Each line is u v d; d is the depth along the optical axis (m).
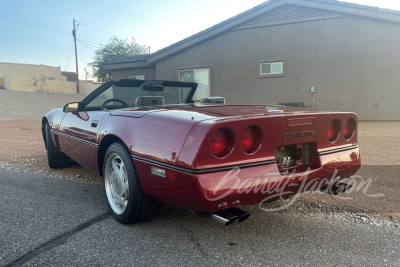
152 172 2.28
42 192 3.59
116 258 2.15
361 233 2.59
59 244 2.34
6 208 3.07
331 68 10.20
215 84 11.85
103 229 2.61
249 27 11.09
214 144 2.04
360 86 9.97
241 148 2.12
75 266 2.04
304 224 2.77
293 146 2.51
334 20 9.98
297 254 2.24
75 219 2.81
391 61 9.56
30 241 2.38
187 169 2.01
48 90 29.16
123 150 2.58
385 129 8.02
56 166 4.65
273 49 10.84
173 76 12.60
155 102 3.19
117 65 13.94
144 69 13.73
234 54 11.45
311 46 10.35
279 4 10.41
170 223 2.74
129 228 2.63
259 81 11.18
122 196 2.71
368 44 9.72
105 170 2.91
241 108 2.83
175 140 2.14
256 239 2.47
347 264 2.11
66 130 3.79
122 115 2.78
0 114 14.67
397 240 2.46
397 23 9.30
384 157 4.99
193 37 11.79
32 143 7.15
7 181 4.04
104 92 3.43
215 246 2.34
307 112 2.55
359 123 9.40
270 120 2.22
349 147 2.79
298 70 10.60
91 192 3.60
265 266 2.07
